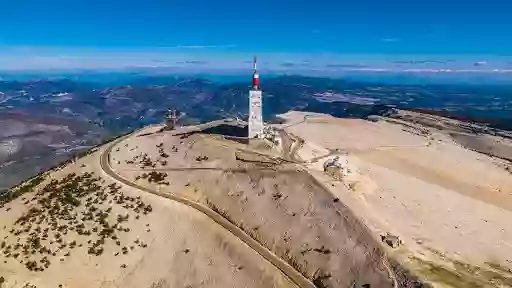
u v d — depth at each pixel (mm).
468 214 75938
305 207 73250
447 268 55375
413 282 52375
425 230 66500
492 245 63750
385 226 65625
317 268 62188
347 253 61406
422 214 72938
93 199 86625
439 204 78625
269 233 71188
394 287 52969
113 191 88375
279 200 76812
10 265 70812
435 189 87812
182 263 69875
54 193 91188
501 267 57156
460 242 63531
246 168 87812
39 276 68562
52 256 72312
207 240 73312
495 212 78938
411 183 89250
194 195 85500
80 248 73938
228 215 78250
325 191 75188
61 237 76438
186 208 81625
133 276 69375
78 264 71062
